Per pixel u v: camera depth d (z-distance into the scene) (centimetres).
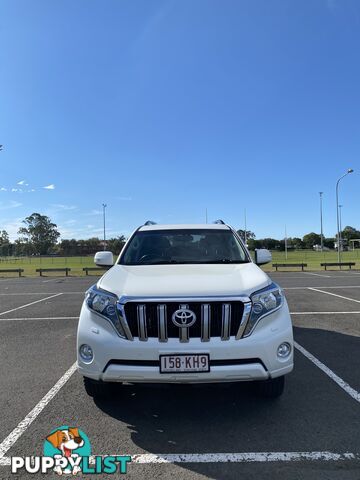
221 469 313
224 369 357
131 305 372
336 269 3362
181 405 435
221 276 417
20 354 653
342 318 947
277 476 302
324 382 503
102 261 563
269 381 427
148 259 522
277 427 381
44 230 13162
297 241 16412
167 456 332
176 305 366
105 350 369
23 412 423
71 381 520
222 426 385
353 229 17638
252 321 370
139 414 414
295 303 1198
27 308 1191
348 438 358
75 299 1408
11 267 5059
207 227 595
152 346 360
